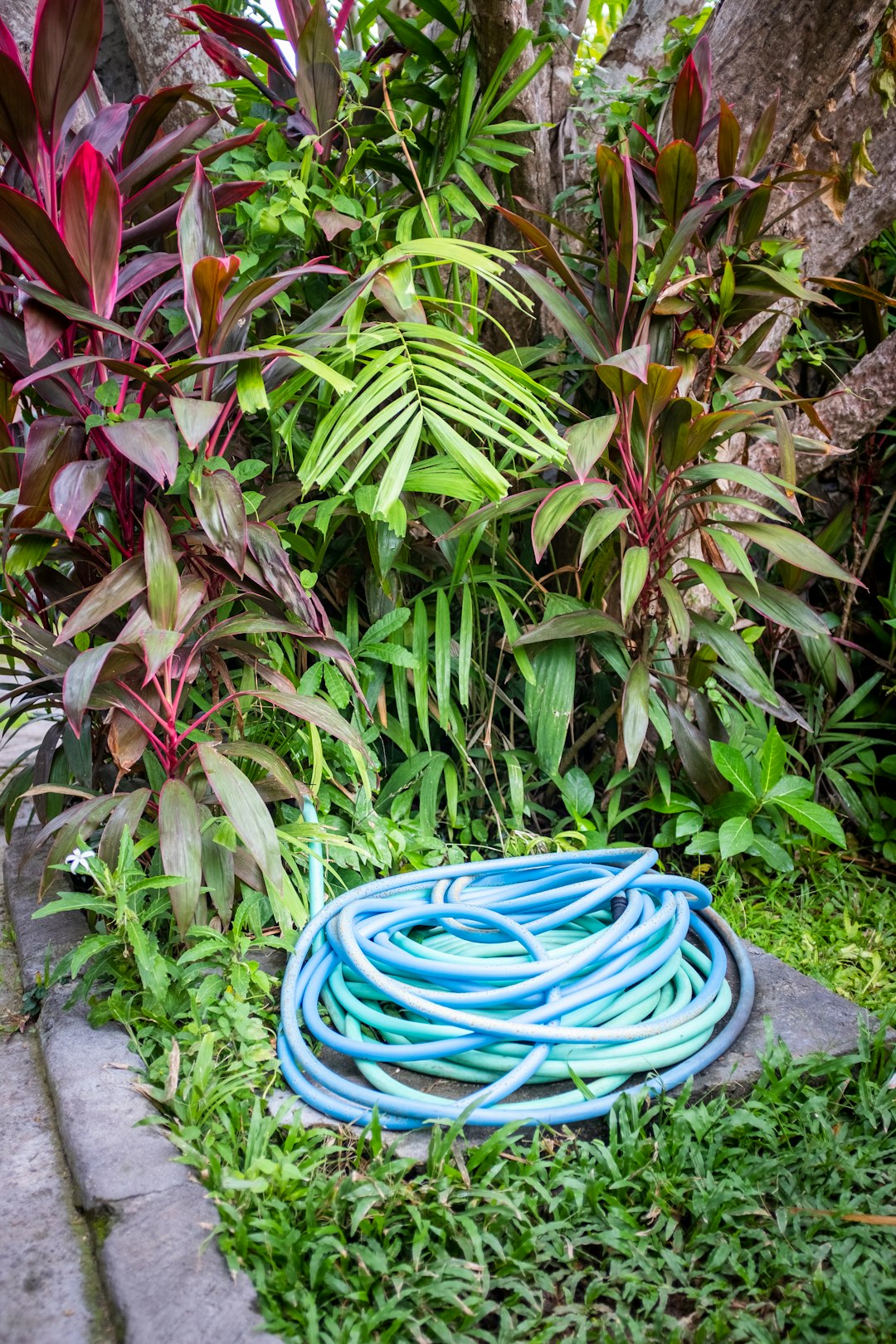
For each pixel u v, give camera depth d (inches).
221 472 61.1
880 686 108.3
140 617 58.6
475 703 96.7
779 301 101.1
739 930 81.7
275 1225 43.1
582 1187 48.3
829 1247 45.2
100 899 58.2
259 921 65.9
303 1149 49.1
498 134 91.4
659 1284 43.7
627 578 75.7
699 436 76.2
